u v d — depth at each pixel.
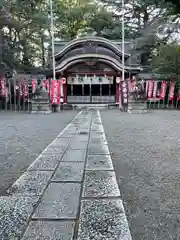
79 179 2.99
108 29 23.78
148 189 2.72
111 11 23.59
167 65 15.73
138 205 2.35
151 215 2.17
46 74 17.67
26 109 15.78
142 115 11.51
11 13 16.91
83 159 3.90
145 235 1.88
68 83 18.70
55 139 5.63
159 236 1.87
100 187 2.74
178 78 15.18
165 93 15.66
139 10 22.03
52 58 17.52
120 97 16.03
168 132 6.47
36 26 18.98
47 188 2.72
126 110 14.10
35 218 2.07
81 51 16.97
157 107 16.16
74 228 1.92
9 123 8.73
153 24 20.31
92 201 2.40
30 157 4.05
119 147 4.75
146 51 21.06
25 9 17.83
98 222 2.01
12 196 2.52
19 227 1.94
